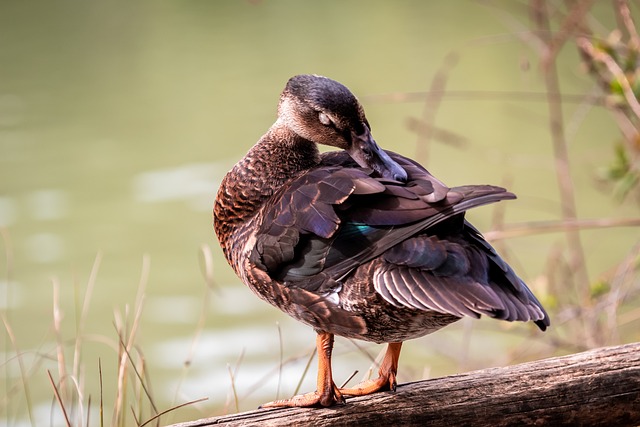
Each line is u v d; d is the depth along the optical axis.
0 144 19.48
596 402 5.51
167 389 10.73
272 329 12.32
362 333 5.40
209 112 20.97
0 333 12.22
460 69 23.36
